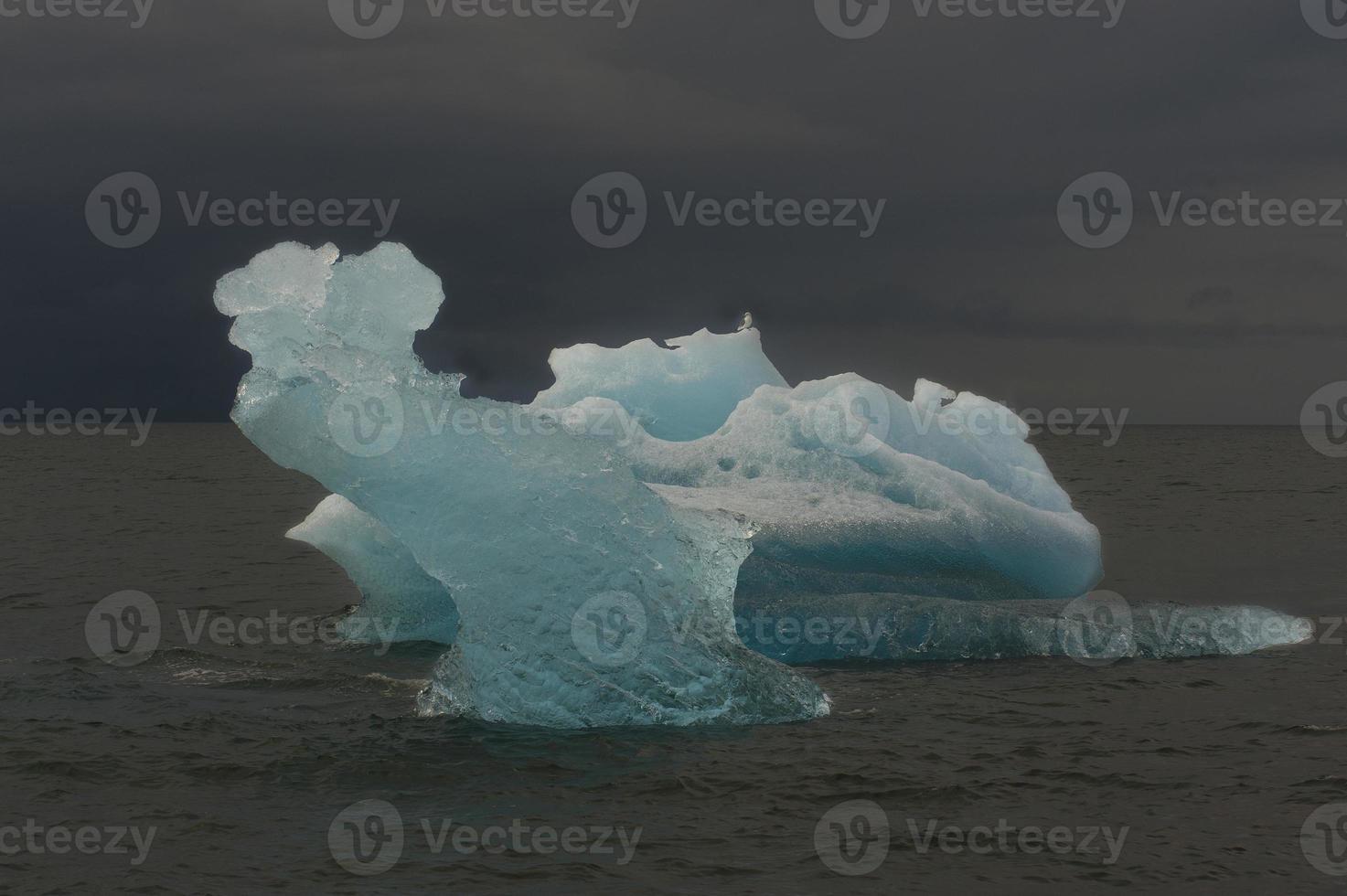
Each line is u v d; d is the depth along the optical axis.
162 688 17.75
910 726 15.60
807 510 21.61
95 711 16.31
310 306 16.88
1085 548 23.30
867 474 22.86
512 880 10.79
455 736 15.18
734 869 11.04
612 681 15.98
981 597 22.41
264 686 18.06
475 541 16.39
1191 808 12.53
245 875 10.91
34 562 33.56
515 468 16.48
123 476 83.06
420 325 17.33
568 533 16.39
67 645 21.12
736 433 23.98
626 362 27.42
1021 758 14.19
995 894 10.56
